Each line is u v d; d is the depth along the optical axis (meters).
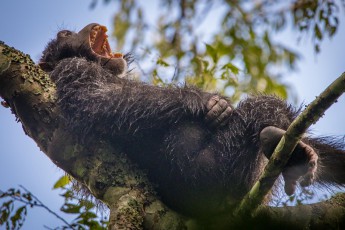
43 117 10.74
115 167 10.35
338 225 10.28
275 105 11.20
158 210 10.00
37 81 10.92
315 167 9.32
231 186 10.73
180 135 10.96
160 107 11.16
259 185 9.55
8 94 10.80
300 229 10.20
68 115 10.97
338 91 8.94
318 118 9.12
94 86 11.77
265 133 10.08
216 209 10.52
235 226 10.03
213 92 11.70
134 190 10.08
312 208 10.34
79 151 10.54
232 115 11.18
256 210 9.97
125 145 11.00
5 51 10.97
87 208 12.24
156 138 11.08
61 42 13.39
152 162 10.91
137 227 9.66
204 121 11.06
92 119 11.00
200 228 10.21
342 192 10.88
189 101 11.16
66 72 12.01
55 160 10.66
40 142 10.78
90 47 13.06
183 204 10.70
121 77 12.99
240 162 10.85
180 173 10.77
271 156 9.45
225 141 10.92
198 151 10.84
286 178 9.57
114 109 11.12
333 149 11.51
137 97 11.25
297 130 9.16
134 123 11.07
